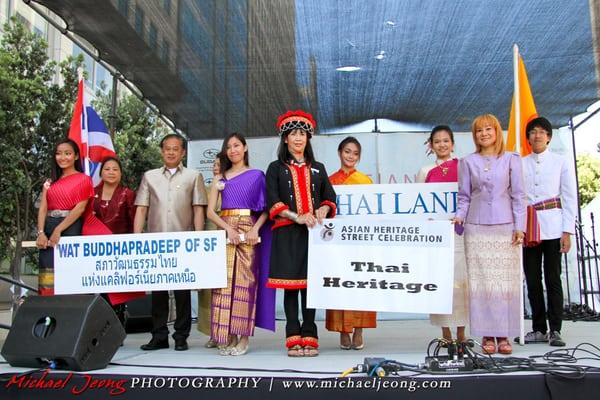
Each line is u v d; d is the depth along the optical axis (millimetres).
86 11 4996
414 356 3209
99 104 12086
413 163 6984
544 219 3871
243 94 6844
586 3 4762
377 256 3330
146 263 3473
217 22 5129
